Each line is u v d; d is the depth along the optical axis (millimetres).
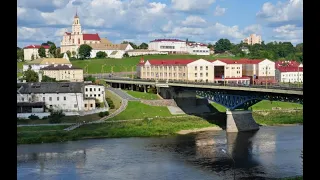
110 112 147125
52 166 86125
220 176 76000
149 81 184000
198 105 161500
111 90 188750
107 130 125875
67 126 129000
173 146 106438
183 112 154250
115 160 91125
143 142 113000
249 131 127375
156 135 124375
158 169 82375
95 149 103625
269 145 104438
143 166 85188
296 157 89875
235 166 83250
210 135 122375
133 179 75312
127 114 145750
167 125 133750
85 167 85000
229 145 105875
